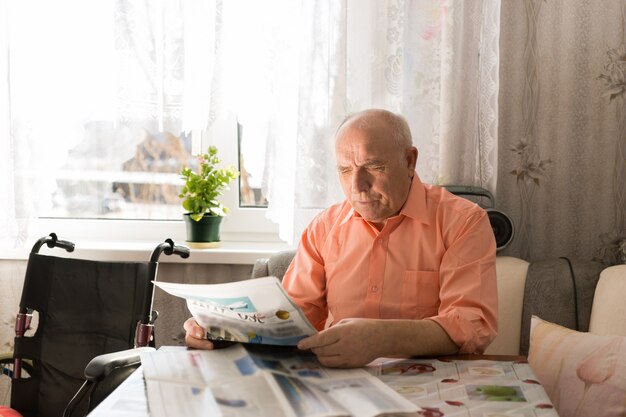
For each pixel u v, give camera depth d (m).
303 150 2.21
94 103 2.37
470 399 1.11
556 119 2.28
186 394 1.06
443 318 1.42
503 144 2.31
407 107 2.29
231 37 2.29
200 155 2.42
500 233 2.12
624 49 2.22
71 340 2.06
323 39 2.19
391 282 1.68
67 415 1.57
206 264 2.39
